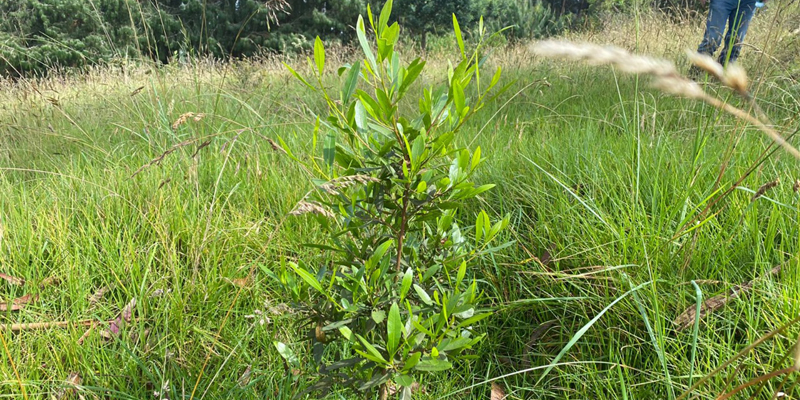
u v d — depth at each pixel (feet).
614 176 8.96
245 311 7.05
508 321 7.05
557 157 9.89
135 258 7.90
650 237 6.98
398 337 3.80
